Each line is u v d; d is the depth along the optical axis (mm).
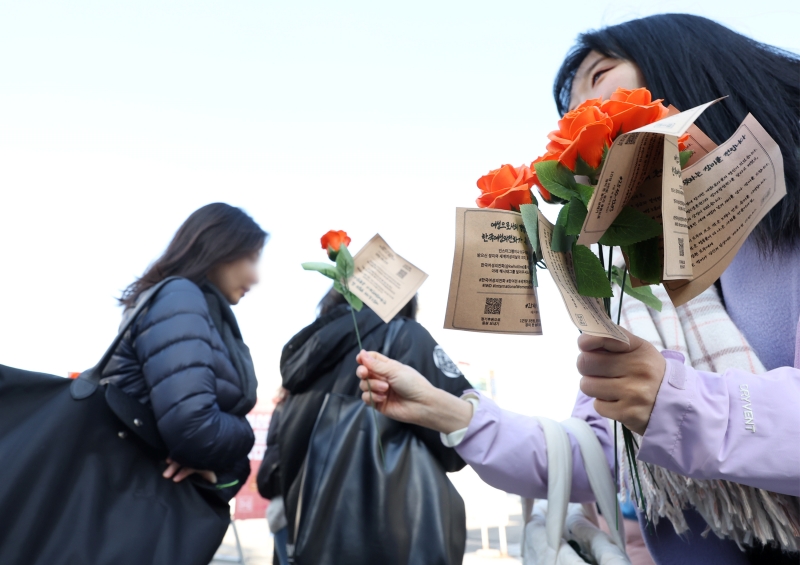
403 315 1590
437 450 1330
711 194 569
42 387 1132
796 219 743
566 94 1050
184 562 1099
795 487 590
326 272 1100
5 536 991
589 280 565
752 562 791
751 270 817
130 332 1312
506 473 916
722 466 598
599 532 896
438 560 1191
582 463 916
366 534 1207
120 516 1092
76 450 1097
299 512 1273
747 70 816
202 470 1237
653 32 900
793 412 593
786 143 760
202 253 1598
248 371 1515
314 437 1330
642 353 624
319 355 1439
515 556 4301
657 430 615
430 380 1421
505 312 619
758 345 808
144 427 1171
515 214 620
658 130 466
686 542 831
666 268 505
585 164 557
